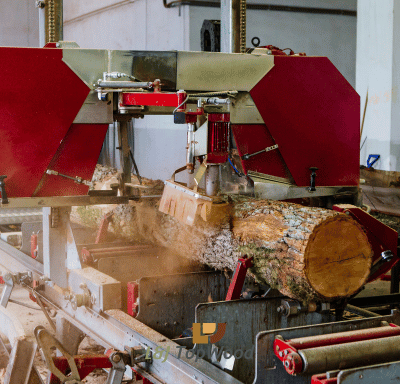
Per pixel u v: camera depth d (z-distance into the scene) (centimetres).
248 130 327
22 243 452
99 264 357
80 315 327
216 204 284
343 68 1080
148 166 1060
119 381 249
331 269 258
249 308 278
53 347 282
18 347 235
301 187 343
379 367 203
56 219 330
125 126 340
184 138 937
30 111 285
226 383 214
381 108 741
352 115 348
